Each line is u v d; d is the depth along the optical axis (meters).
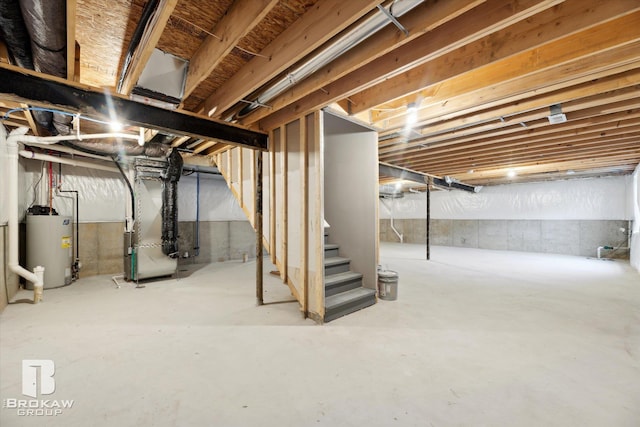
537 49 2.33
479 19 1.81
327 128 4.09
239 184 4.46
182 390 1.85
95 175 5.32
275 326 2.94
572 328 2.86
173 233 5.00
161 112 2.68
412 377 2.01
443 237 10.84
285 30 2.16
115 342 2.55
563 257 7.75
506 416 1.62
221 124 3.20
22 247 4.43
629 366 2.14
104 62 2.52
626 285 4.61
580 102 3.09
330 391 1.85
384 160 6.18
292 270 3.44
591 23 1.73
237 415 1.63
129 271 4.91
